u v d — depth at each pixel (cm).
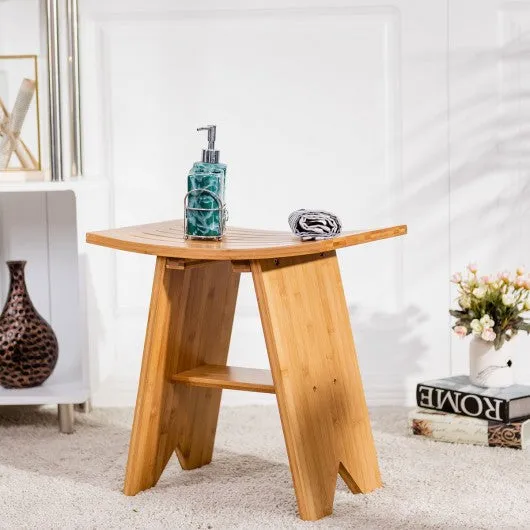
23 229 301
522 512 205
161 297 214
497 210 296
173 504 213
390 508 209
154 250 207
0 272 303
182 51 295
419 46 292
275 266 205
